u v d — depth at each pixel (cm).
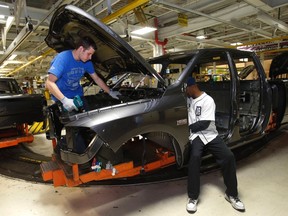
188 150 246
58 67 220
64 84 238
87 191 277
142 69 236
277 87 418
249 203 232
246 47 1171
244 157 360
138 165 251
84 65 247
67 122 207
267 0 521
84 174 221
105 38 211
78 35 228
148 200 250
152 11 662
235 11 608
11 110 387
